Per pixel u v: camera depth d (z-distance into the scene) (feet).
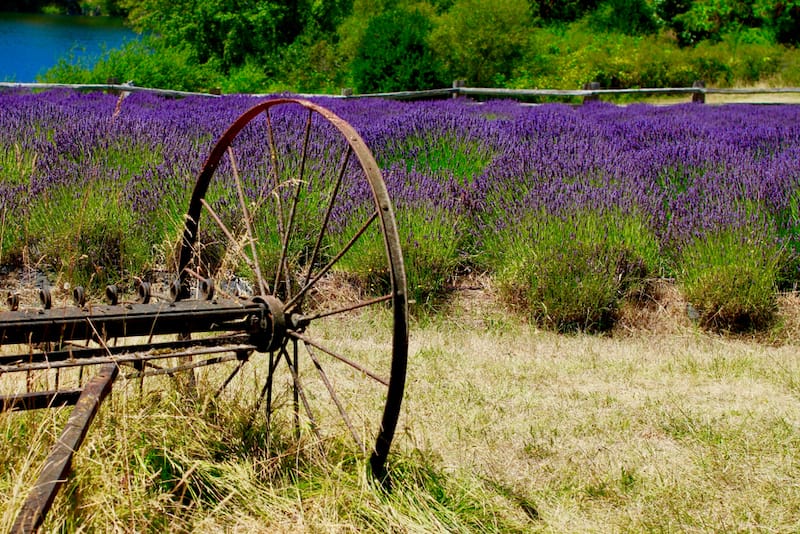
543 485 17.53
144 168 35.45
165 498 14.43
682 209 33.78
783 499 17.15
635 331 29.53
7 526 12.17
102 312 15.74
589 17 161.07
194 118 46.26
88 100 59.62
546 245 30.25
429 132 40.91
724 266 29.86
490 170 36.65
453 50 116.78
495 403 21.62
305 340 16.69
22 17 346.95
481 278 32.58
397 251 14.40
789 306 30.60
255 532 14.39
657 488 17.44
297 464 16.10
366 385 21.89
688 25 153.48
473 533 15.21
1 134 37.96
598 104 75.25
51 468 12.25
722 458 18.79
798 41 148.46
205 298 17.40
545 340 27.86
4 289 28.40
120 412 15.93
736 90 90.53
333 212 31.76
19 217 29.96
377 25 103.09
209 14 148.66
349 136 15.21
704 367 25.14
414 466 16.33
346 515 14.82
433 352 25.63
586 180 34.99
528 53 119.44
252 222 29.76
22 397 14.55
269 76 145.89
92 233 29.48
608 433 20.03
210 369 20.25
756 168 37.11
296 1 153.89
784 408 21.89
